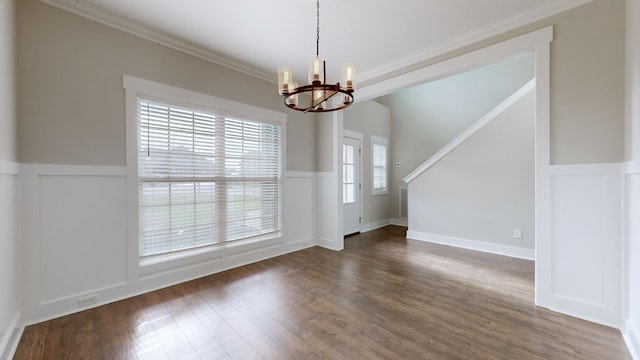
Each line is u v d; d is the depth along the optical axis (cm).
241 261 348
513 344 183
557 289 227
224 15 241
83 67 232
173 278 287
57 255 220
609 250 204
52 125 218
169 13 238
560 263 225
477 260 369
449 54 294
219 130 329
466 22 252
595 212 210
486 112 536
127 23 250
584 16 214
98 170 239
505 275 312
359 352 175
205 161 317
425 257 384
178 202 296
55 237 219
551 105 228
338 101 419
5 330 175
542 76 231
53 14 218
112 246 248
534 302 244
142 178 269
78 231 230
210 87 316
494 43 261
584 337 191
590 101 212
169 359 169
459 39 280
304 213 431
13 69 196
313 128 447
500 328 202
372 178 595
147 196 275
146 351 177
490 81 533
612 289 203
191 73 300
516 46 246
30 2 209
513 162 392
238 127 348
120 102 252
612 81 203
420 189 491
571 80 219
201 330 201
